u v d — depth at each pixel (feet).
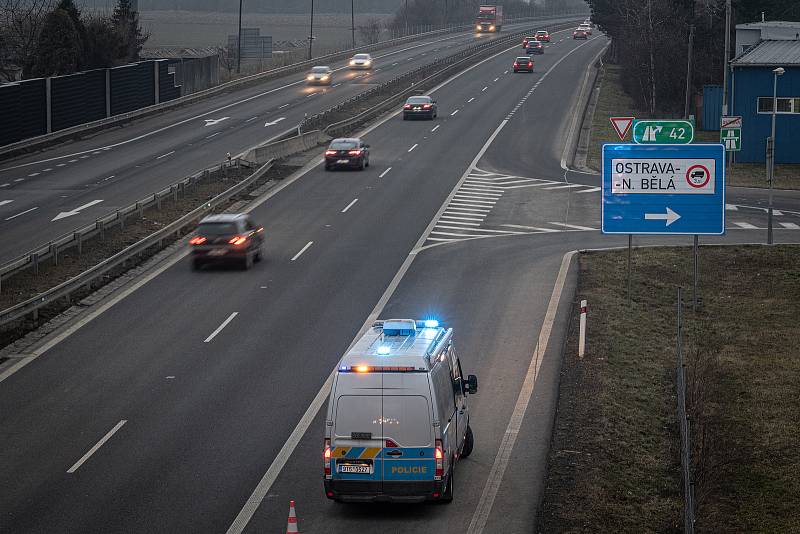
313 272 134.62
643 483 70.33
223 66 475.72
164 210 170.71
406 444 61.93
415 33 629.10
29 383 92.22
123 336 106.73
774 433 83.76
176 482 69.92
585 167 222.69
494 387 90.12
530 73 401.70
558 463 72.74
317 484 69.72
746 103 227.81
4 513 64.75
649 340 107.04
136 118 287.89
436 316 113.60
